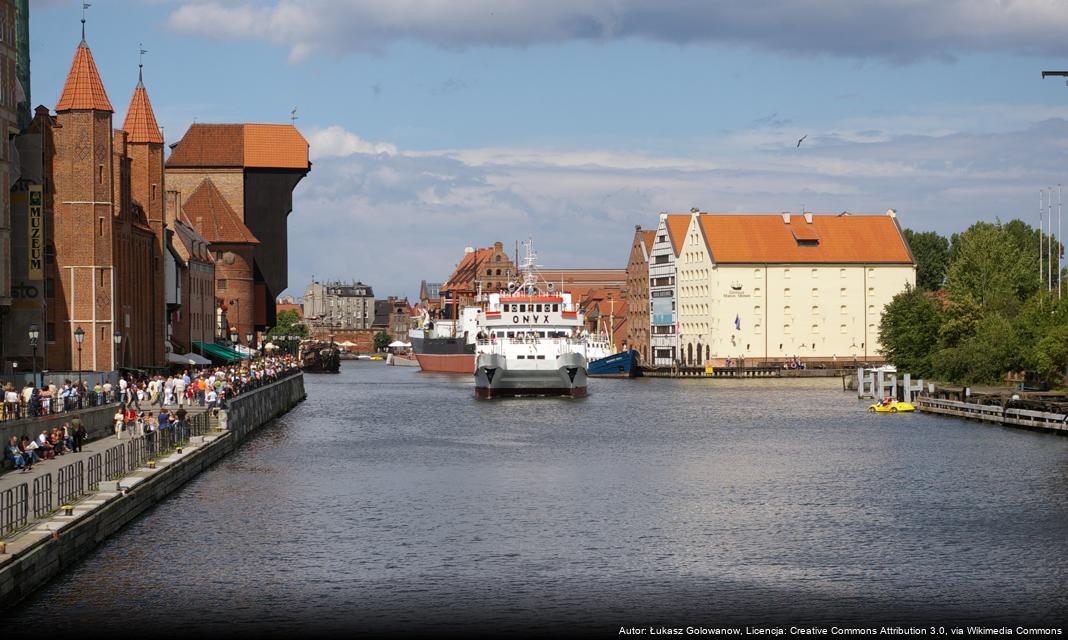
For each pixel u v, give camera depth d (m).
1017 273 178.38
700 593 45.66
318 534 55.00
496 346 141.25
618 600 44.69
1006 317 142.12
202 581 46.34
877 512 61.12
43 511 46.88
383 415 121.62
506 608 43.62
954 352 131.75
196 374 103.00
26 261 92.06
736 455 85.25
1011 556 51.25
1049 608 43.81
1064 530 56.22
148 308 116.56
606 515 60.44
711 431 103.19
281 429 105.38
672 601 44.59
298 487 68.31
